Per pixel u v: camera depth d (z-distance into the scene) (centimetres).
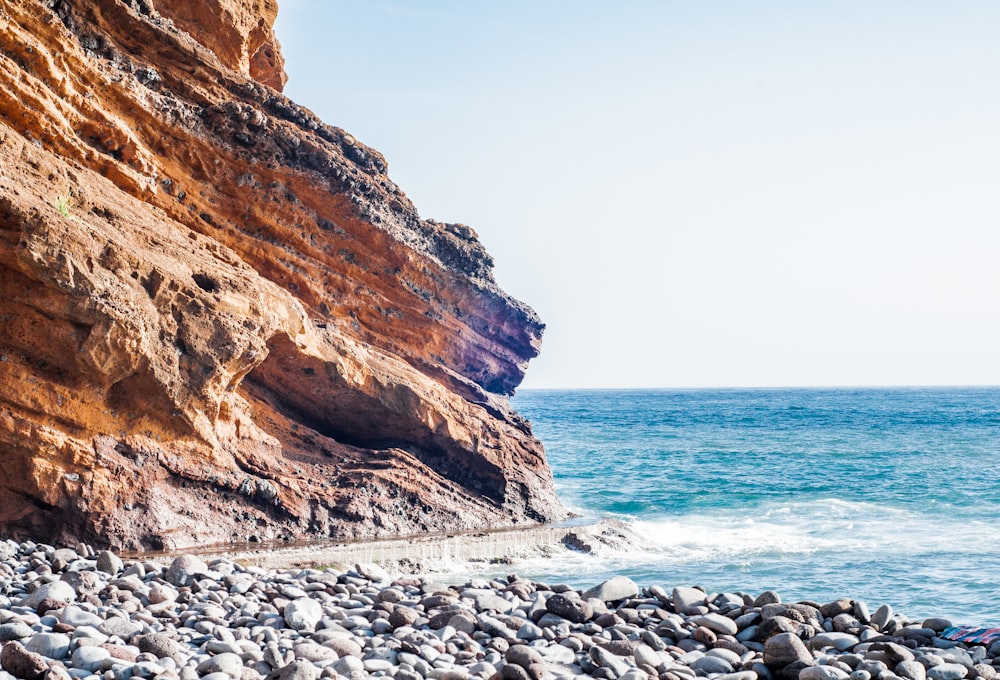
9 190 1952
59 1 2484
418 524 2789
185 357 2244
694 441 8725
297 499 2536
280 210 2880
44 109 2297
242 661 1024
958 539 3127
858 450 7456
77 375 2088
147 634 1027
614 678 1070
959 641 1284
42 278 1969
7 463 2020
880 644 1181
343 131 3083
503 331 3581
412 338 3234
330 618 1275
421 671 1048
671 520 3634
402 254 3136
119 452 2162
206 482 2322
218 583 1445
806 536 3216
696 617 1343
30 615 1086
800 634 1272
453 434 3033
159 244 2302
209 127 2741
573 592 1419
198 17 3108
